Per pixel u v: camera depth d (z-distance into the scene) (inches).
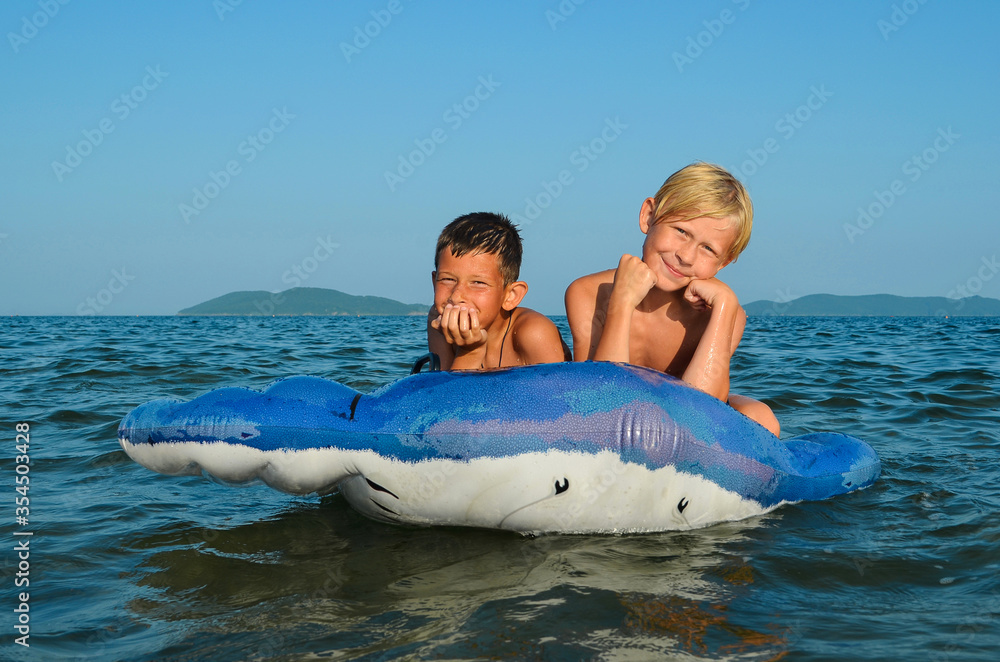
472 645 70.7
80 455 157.3
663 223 124.2
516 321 125.1
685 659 67.9
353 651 70.0
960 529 107.3
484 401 102.3
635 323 135.0
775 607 80.2
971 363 378.0
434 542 103.4
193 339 661.3
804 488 120.8
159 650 71.1
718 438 108.9
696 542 103.7
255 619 77.9
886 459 155.9
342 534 107.7
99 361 366.9
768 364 368.2
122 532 107.7
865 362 381.7
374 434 100.8
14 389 262.1
